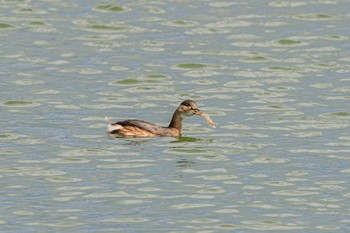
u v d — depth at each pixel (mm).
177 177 30031
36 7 52812
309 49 47531
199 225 26484
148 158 31594
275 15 52531
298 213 27516
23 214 27031
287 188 29375
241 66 44844
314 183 29812
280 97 40188
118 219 26781
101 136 33719
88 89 40812
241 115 37375
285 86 41875
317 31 50281
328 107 38656
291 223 26797
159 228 26203
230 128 35406
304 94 40688
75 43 47688
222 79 42906
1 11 52062
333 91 41156
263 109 38344
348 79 43031
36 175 30031
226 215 27219
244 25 50938
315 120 36750
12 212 27172
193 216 27094
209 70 44094
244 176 30297
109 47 47281
